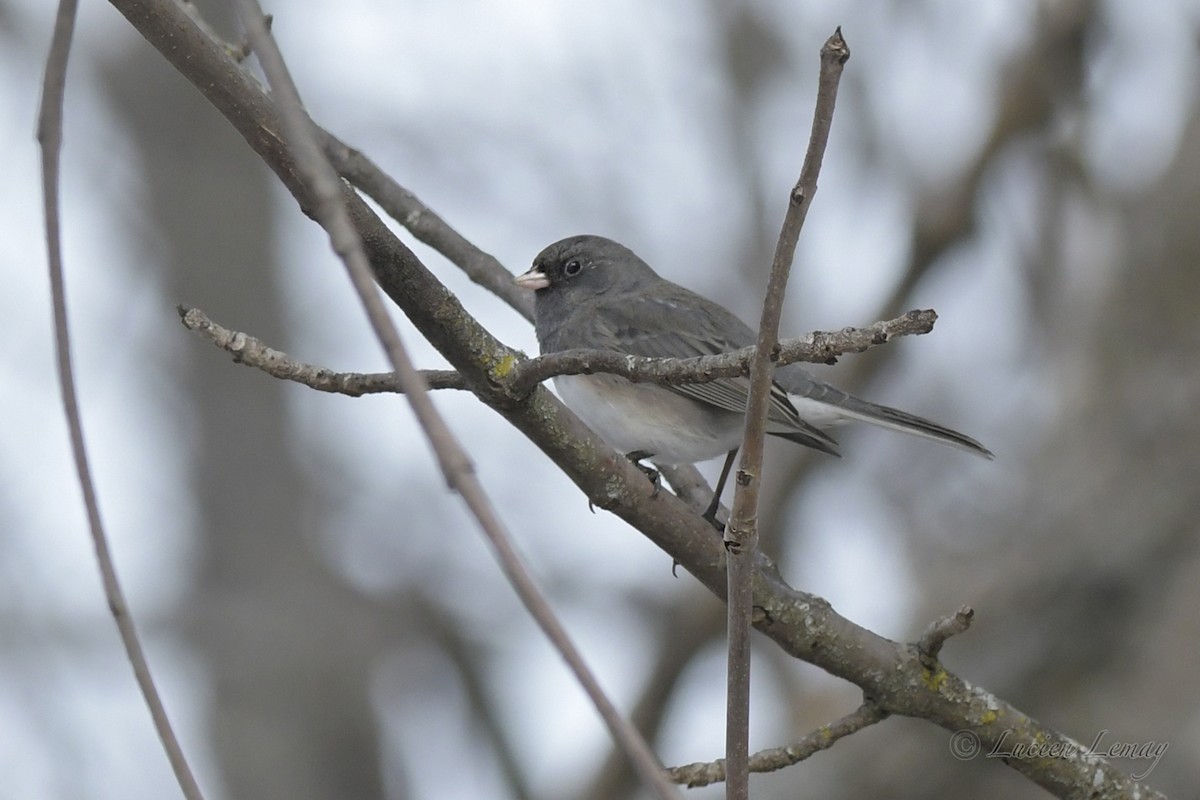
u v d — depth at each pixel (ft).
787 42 46.26
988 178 35.17
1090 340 37.11
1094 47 35.06
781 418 31.04
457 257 30.14
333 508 52.08
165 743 13.69
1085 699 32.42
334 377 19.13
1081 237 39.19
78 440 14.39
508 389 19.34
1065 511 34.35
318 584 50.57
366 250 17.99
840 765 33.86
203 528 51.08
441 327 18.72
